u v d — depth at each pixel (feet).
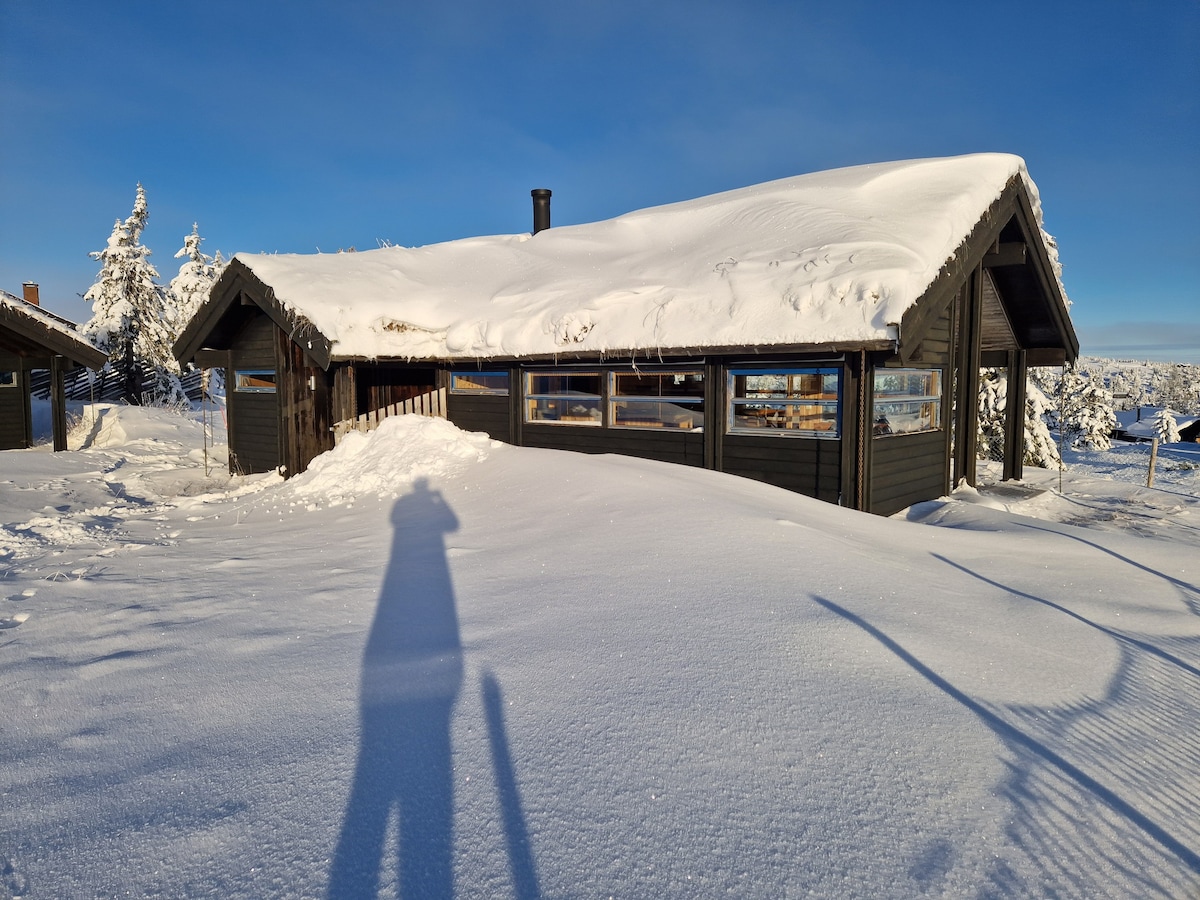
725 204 48.37
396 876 7.12
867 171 45.32
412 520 25.71
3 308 51.06
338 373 44.65
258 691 11.56
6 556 22.86
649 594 14.82
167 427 72.33
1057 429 131.03
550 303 41.34
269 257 47.32
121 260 101.40
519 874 7.13
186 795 8.71
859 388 30.37
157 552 22.95
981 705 10.68
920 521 32.09
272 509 31.40
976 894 6.95
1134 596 17.47
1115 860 7.57
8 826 8.27
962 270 32.73
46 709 11.32
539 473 28.58
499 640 13.07
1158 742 10.18
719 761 8.96
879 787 8.52
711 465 35.09
